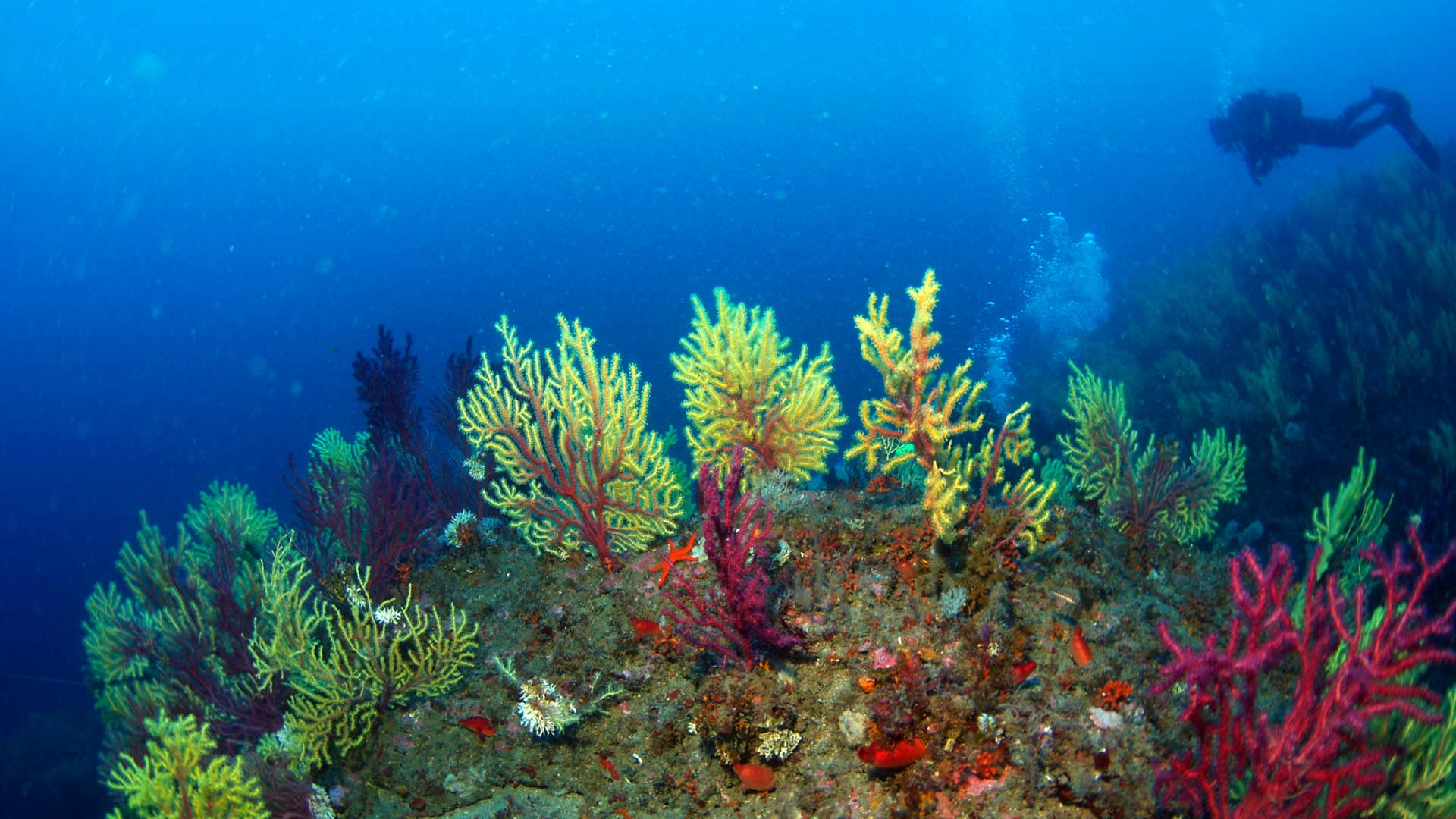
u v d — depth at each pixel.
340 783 4.70
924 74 118.00
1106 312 27.23
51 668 22.58
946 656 3.79
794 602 4.20
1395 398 10.23
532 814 4.27
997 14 111.69
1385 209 16.58
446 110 119.69
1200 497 5.68
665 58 117.94
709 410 5.65
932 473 4.20
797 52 116.12
